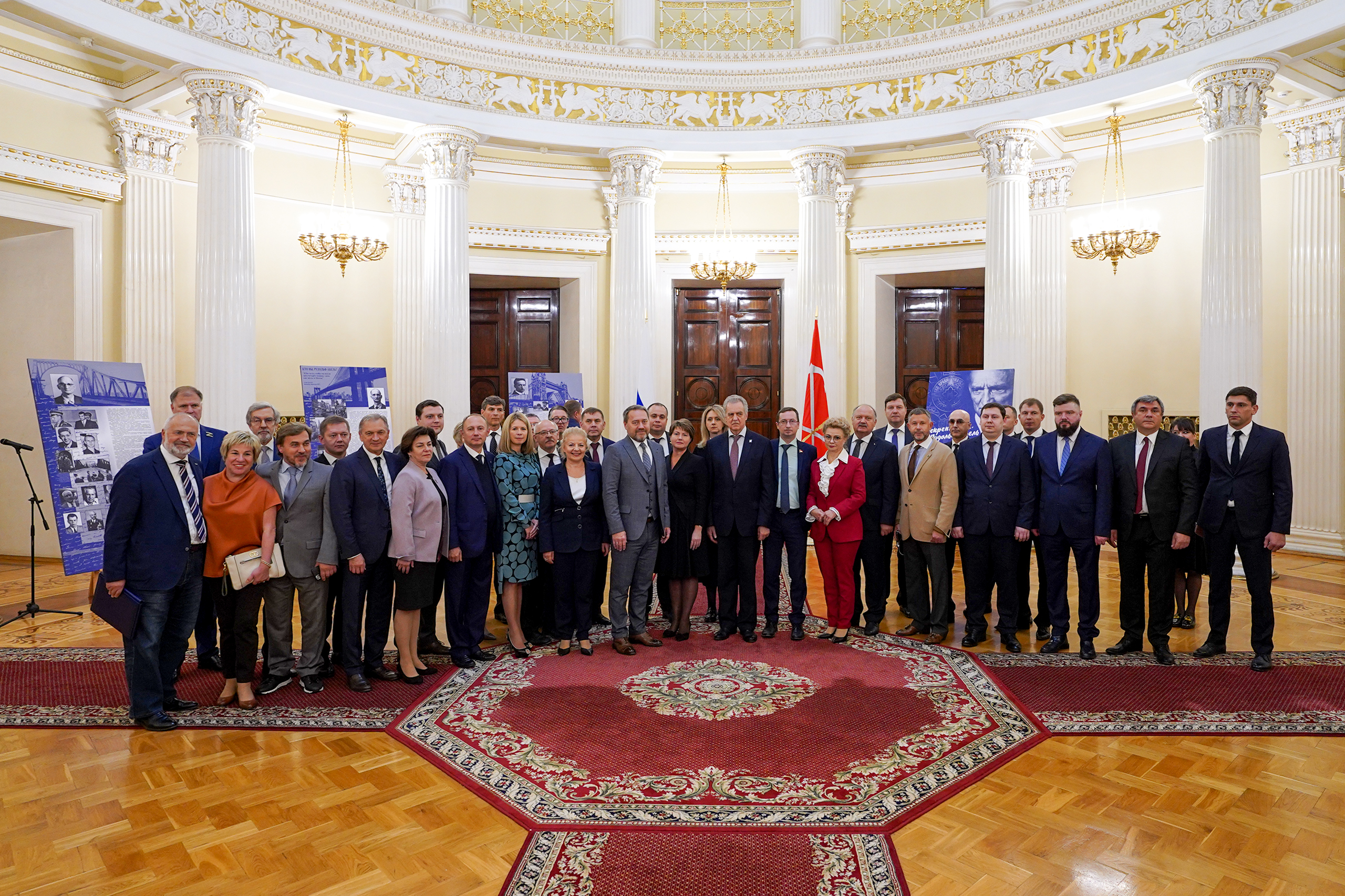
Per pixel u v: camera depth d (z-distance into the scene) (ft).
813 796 11.20
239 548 14.34
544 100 30.07
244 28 24.71
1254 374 24.08
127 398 20.34
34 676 16.12
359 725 13.78
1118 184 32.14
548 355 39.17
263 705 14.71
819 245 31.37
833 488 18.61
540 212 36.52
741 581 18.84
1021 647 18.07
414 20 27.73
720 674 16.30
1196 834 10.19
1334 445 27.48
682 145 31.17
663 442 21.65
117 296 27.61
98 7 21.71
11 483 27.78
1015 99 28.02
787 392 38.22
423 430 15.79
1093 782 11.61
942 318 38.60
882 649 18.04
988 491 17.70
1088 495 17.08
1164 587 16.70
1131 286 32.01
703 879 9.29
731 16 32.68
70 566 18.90
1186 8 24.61
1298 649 17.49
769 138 31.12
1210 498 16.65
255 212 31.09
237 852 9.88
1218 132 24.22
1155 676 15.94
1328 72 26.35
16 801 11.12
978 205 35.12
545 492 17.43
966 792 11.34
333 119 28.35
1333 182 27.35
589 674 16.33
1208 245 24.59
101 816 10.73
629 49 30.86
